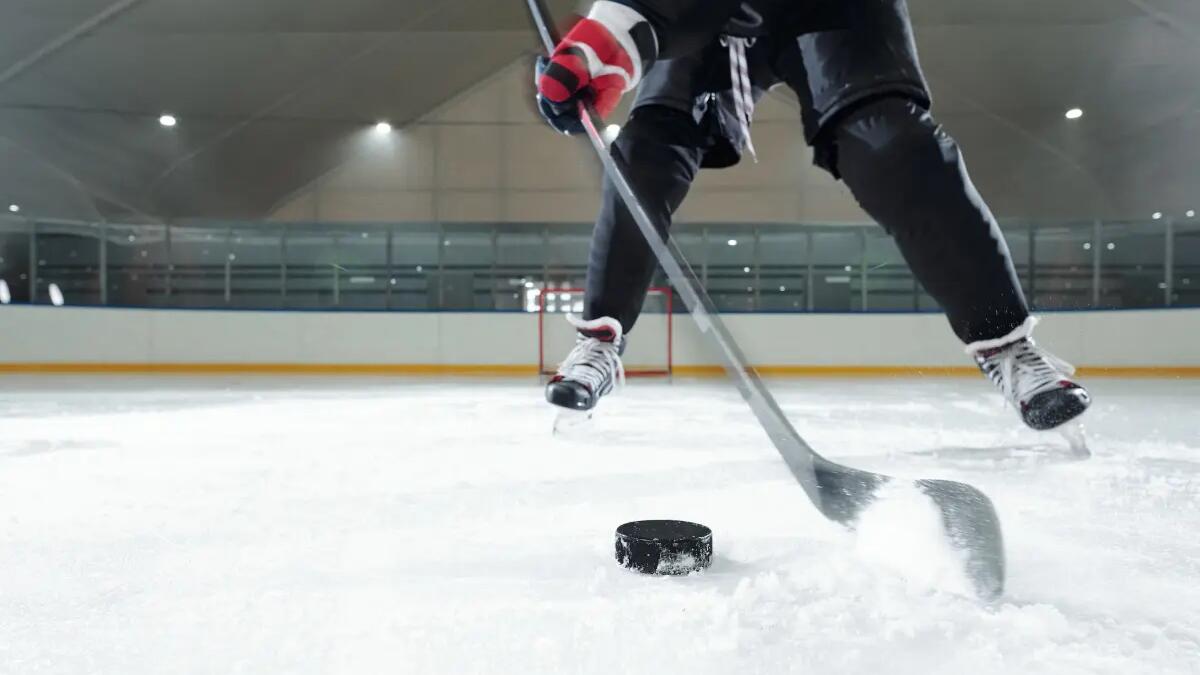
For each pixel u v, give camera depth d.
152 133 11.18
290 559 1.06
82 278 11.34
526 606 0.86
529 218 11.95
